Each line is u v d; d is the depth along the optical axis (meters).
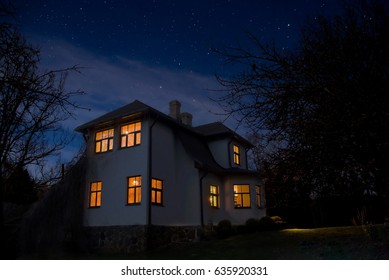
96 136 16.16
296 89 3.61
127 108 15.73
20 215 15.82
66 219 14.38
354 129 3.49
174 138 16.19
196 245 13.01
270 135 4.11
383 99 3.48
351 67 3.63
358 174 3.99
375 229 8.82
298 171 4.23
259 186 17.31
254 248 10.75
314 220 18.05
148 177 13.34
